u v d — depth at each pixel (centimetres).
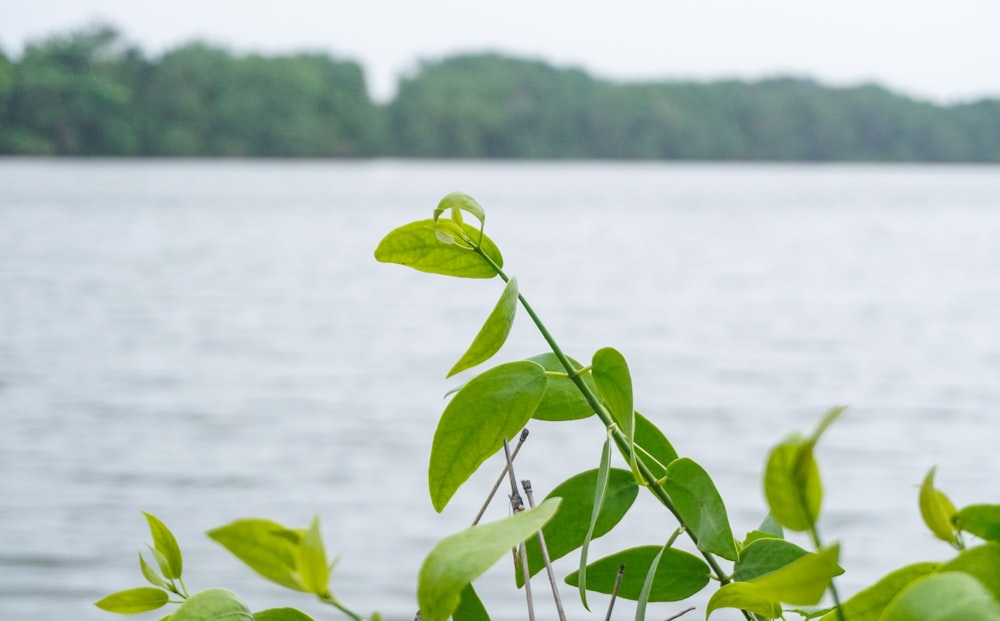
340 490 996
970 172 11700
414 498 966
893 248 4781
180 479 1035
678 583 91
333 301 2923
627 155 10531
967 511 63
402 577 734
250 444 1198
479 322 2495
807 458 51
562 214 6644
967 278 3584
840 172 11700
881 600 69
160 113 8019
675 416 1357
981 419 1345
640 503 841
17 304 2592
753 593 73
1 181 8306
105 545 814
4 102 6544
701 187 10144
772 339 2153
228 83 8725
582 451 1085
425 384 1622
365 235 5162
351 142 9856
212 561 763
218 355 1914
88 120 7206
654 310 2602
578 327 2234
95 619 638
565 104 10512
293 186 9112
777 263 4091
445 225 92
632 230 5575
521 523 61
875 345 2077
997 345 2078
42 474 1048
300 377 1688
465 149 10544
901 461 1109
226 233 5109
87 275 3316
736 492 945
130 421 1322
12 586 715
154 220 5741
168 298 2839
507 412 84
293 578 58
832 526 862
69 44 6606
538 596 649
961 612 48
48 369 1711
